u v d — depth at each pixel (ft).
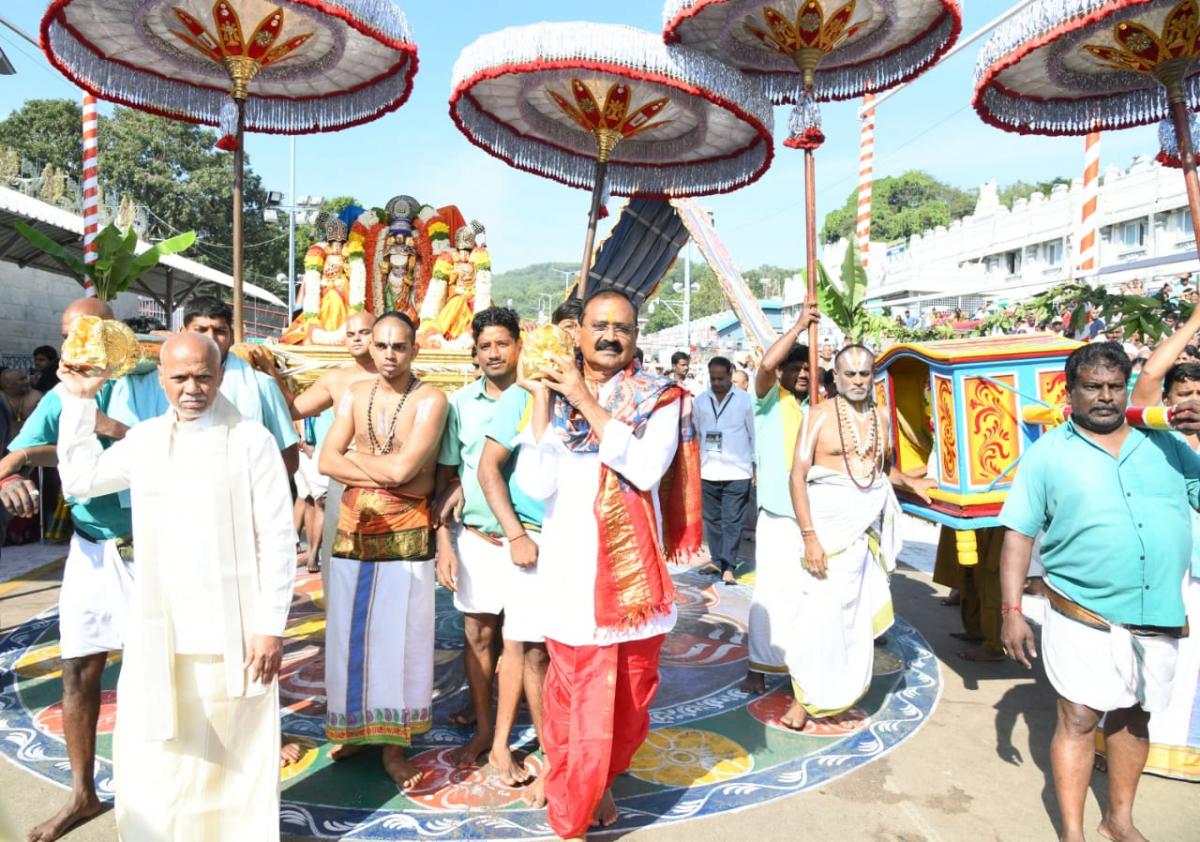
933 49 15.57
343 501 11.84
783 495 15.23
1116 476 9.59
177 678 8.79
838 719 14.05
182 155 103.45
